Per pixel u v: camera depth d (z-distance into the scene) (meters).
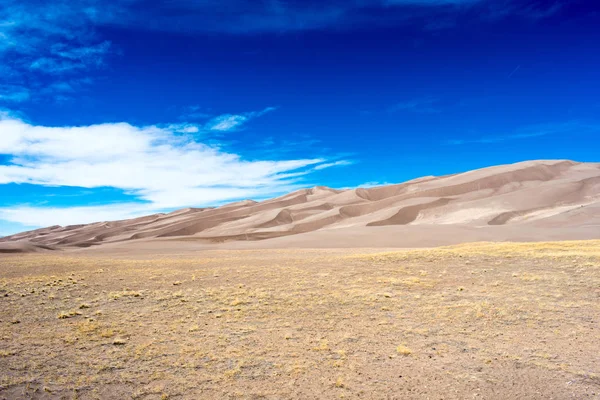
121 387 11.77
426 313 18.83
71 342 15.34
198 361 13.59
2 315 19.03
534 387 11.65
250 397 11.20
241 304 20.75
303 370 12.87
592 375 12.26
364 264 32.31
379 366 13.17
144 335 16.19
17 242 107.06
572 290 21.92
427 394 11.34
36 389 11.57
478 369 12.89
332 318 18.30
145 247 104.12
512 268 28.11
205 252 66.75
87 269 36.03
